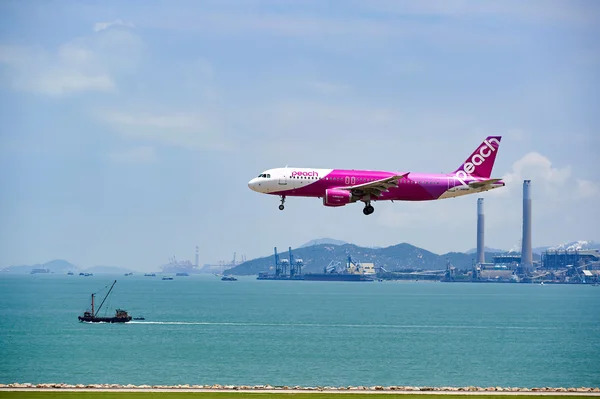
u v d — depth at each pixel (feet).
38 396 364.38
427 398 379.55
